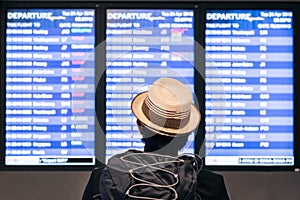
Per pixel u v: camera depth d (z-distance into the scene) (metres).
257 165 3.30
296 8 3.33
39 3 3.32
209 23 3.33
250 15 3.33
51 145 3.29
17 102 3.30
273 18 3.34
